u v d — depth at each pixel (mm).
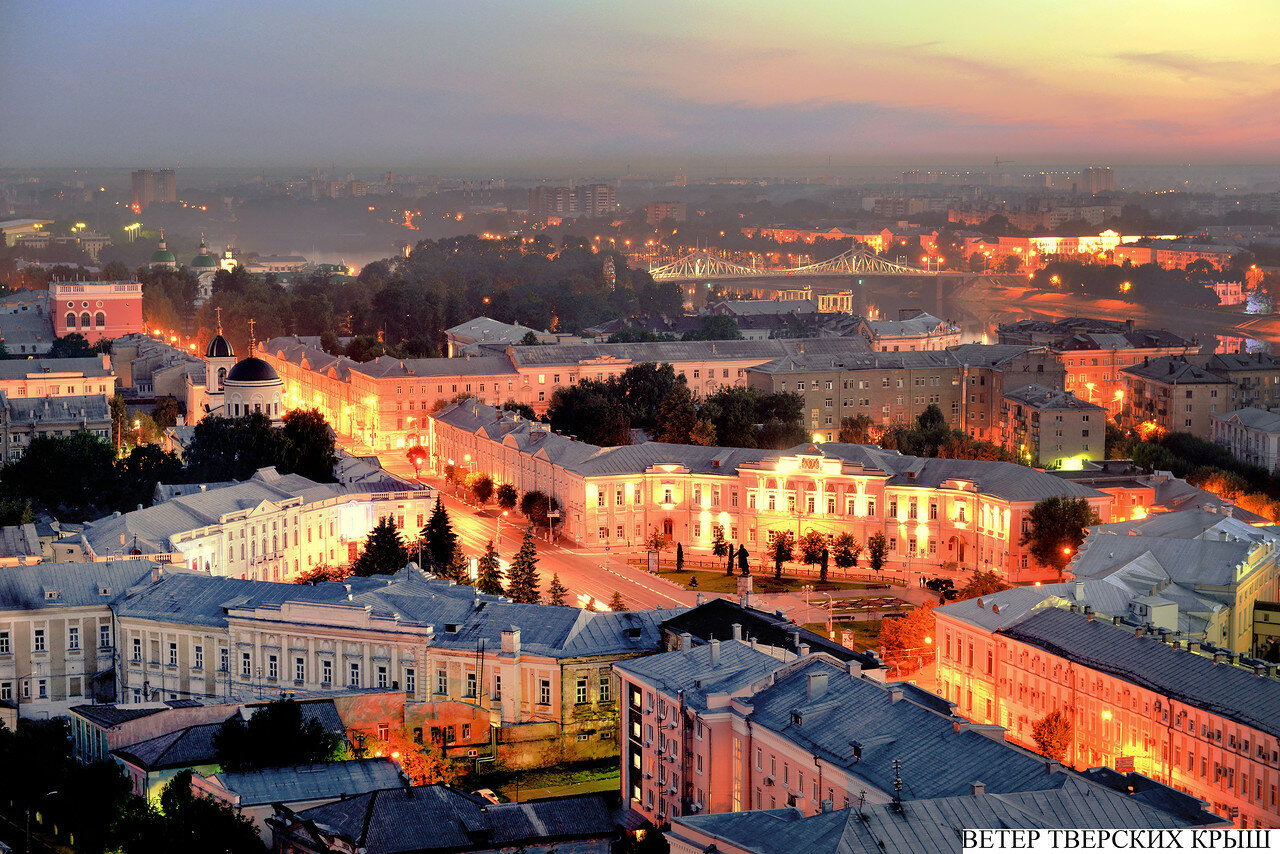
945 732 186500
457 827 193125
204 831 192625
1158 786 180875
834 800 186625
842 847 152125
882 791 177250
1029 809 160375
